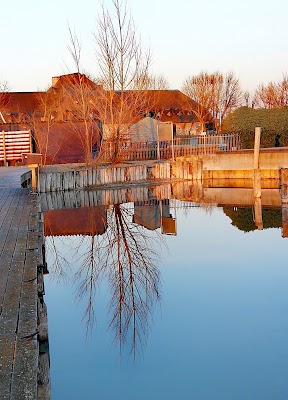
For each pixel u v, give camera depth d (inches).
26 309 207.2
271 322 309.9
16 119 2145.7
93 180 1026.7
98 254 526.9
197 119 2586.1
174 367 249.3
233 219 729.0
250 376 239.0
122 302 358.0
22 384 144.6
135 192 1039.0
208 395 219.0
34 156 1109.7
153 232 647.8
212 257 498.3
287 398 216.7
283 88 2613.2
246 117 1376.7
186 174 1167.6
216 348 272.1
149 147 1334.9
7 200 555.8
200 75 2753.4
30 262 283.0
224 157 1146.7
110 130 1185.4
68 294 385.1
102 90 1166.3
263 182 1100.5
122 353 266.4
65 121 1187.3
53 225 701.9
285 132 1348.4
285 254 505.0
